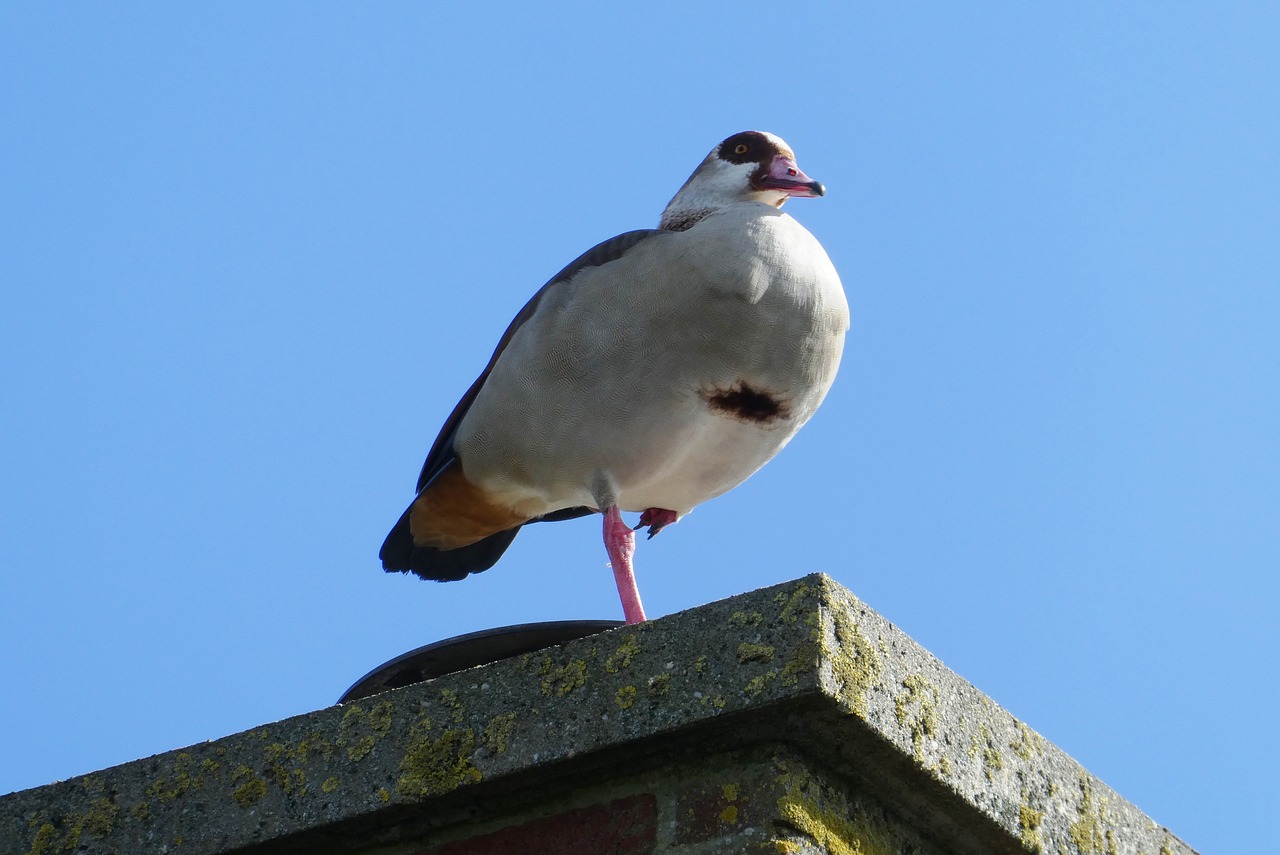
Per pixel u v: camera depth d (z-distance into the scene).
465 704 5.77
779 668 5.25
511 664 5.76
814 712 5.26
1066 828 6.04
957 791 5.60
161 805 6.08
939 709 5.65
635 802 5.56
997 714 5.96
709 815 5.39
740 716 5.28
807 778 5.43
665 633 5.52
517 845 5.69
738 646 5.36
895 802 5.70
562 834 5.63
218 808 5.98
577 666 5.62
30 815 6.24
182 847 5.96
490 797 5.70
